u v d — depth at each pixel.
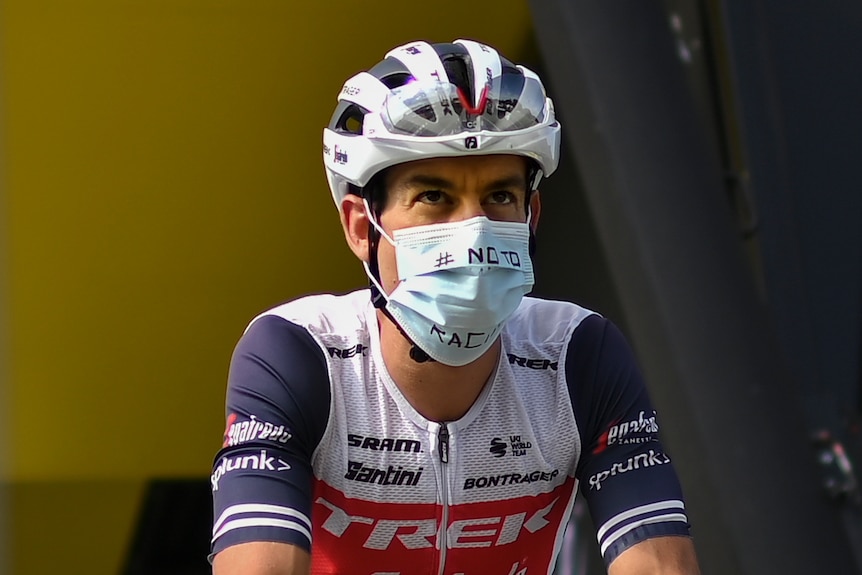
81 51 13.41
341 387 6.20
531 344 6.54
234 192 14.91
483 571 6.66
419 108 5.95
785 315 13.00
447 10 13.81
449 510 6.37
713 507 8.90
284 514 5.75
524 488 6.46
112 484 16.58
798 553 8.70
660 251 9.06
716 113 13.66
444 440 6.26
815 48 13.83
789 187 13.49
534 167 6.32
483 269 5.93
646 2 9.39
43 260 14.73
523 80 6.17
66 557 16.73
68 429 16.05
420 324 6.08
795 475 8.81
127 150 14.31
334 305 6.55
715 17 13.81
